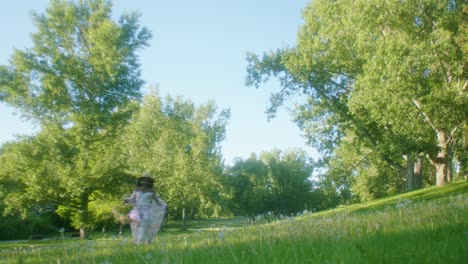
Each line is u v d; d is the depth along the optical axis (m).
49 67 39.19
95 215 41.47
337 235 5.34
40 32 39.62
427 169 59.62
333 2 33.34
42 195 37.78
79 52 40.97
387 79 28.00
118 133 42.44
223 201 75.31
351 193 60.47
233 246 5.36
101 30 39.31
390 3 26.86
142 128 60.12
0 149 44.16
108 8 41.72
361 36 28.86
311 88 38.88
